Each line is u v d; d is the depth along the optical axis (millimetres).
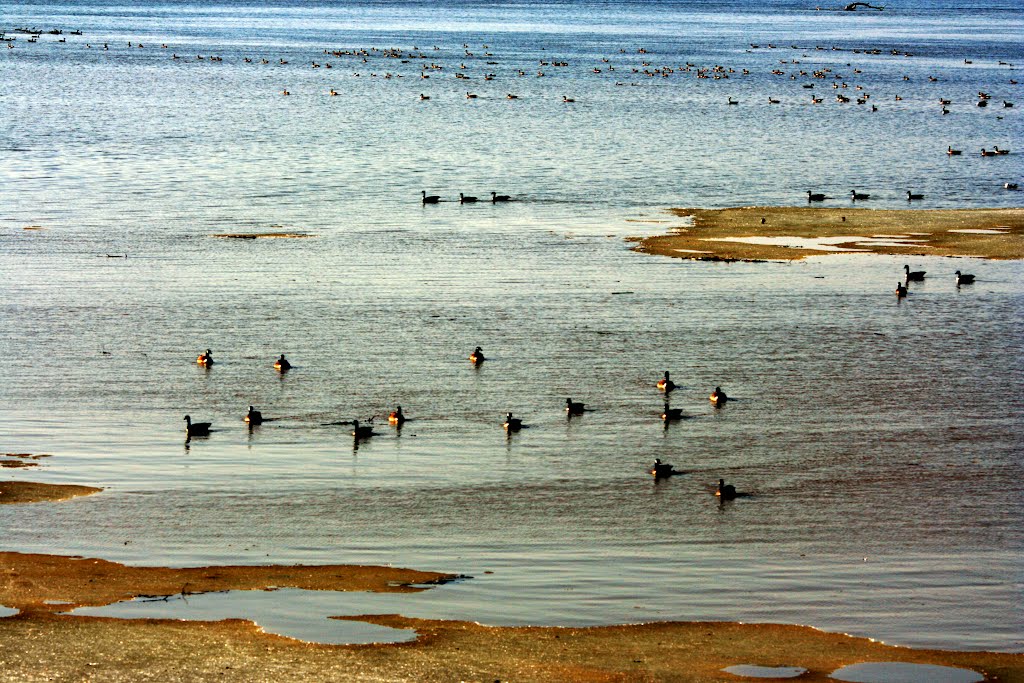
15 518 44000
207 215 96750
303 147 134250
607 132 150000
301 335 66000
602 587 40094
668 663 35438
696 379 60312
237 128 148250
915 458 51375
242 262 81562
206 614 37719
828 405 57219
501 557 42031
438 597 39219
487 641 36469
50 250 83812
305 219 96188
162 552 41812
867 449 52219
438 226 94125
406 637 36594
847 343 66500
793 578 41000
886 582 40906
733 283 78188
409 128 151375
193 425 52344
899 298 75375
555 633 37125
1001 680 34906
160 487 47062
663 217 98688
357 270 79875
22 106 163000
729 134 149875
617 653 35969
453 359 62594
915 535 44344
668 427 54156
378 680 33906
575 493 47250
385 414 55062
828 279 79688
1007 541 44000
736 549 42938
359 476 48438
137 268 79375
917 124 162750
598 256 84750
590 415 55344
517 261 83000
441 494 46969
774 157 132125
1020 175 122188
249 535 43281
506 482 48125
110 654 34938
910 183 116562
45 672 33812
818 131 154000
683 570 41375
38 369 59906
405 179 115250
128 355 62281
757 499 47031
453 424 54031
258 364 61344
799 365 62781
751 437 53219
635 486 48000
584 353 63844
